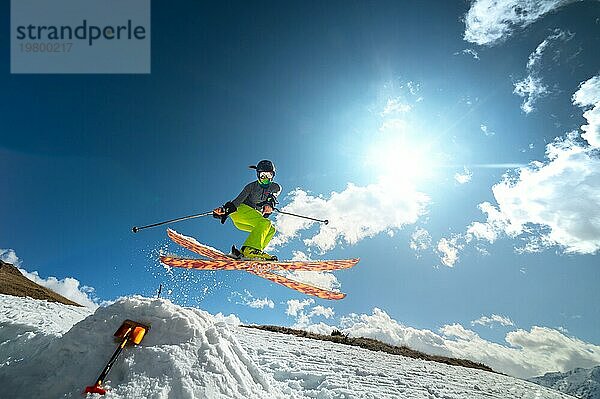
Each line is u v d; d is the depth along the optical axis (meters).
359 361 14.91
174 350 5.25
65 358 5.18
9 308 10.65
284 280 8.79
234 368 5.50
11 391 4.87
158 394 4.68
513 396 14.12
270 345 14.95
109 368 4.86
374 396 9.45
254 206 7.63
